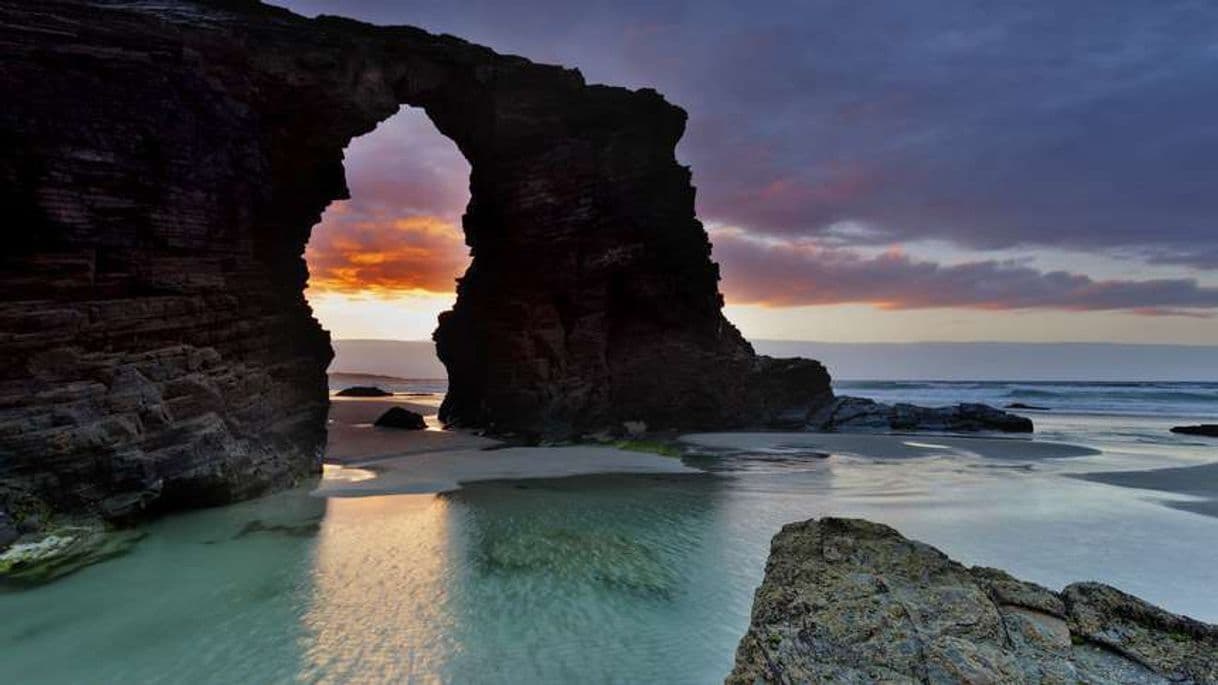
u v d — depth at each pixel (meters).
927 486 25.56
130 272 20.73
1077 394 95.69
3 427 16.36
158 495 19.08
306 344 30.78
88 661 10.60
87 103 19.88
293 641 11.29
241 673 10.17
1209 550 16.70
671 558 15.95
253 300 26.42
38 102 18.91
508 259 45.06
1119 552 16.50
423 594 13.52
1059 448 38.38
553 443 40.78
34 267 18.39
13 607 12.86
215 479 21.06
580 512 20.88
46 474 16.92
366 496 23.59
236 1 29.52
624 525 19.16
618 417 45.62
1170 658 7.18
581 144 43.97
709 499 22.83
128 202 20.58
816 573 9.09
